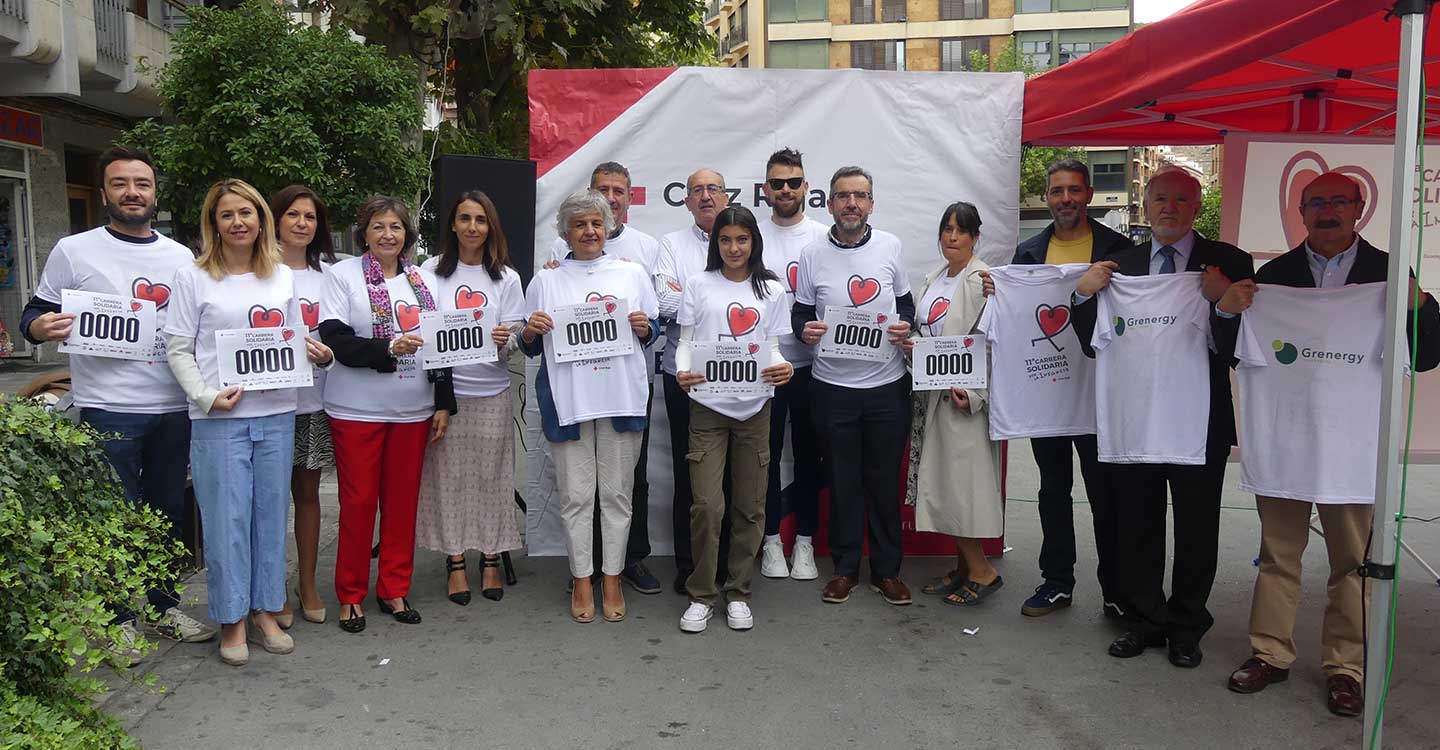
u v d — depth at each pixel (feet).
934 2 157.48
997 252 17.98
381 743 11.33
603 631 14.94
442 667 13.56
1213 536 13.37
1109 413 13.35
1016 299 14.83
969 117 17.75
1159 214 13.15
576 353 14.66
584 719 11.98
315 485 15.08
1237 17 10.97
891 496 15.97
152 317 13.42
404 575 15.46
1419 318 11.37
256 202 13.14
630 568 16.88
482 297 15.47
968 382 14.93
